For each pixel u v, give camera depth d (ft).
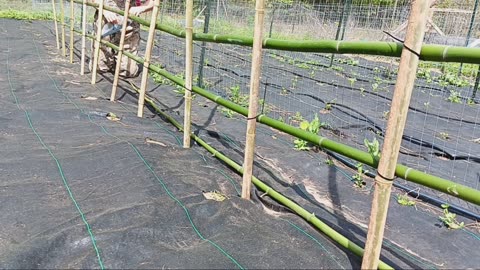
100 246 6.25
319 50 6.39
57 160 9.32
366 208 9.12
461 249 7.73
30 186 8.09
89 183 8.41
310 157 11.96
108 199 7.76
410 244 7.76
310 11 47.52
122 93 17.43
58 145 10.41
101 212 7.18
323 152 12.60
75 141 10.76
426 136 15.78
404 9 38.37
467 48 4.36
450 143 15.14
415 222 8.64
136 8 20.01
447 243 7.89
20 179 8.39
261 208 8.05
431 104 21.95
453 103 22.63
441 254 7.50
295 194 9.34
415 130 16.63
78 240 6.35
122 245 6.34
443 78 29.40
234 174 9.86
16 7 56.65
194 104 17.17
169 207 7.47
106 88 17.87
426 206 9.57
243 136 13.70
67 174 8.73
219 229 7.09
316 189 10.05
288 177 10.59
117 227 6.80
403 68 4.79
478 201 4.61
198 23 41.37
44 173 8.70
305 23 47.24
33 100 14.93
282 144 13.16
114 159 9.45
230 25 45.55
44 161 9.23
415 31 4.61
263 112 16.85
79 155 9.65
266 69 28.68
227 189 8.84
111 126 12.40
